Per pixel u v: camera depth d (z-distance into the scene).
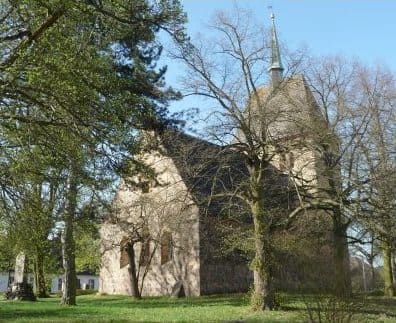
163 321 19.83
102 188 17.08
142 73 23.56
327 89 26.95
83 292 54.25
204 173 27.00
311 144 25.36
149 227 35.38
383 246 29.44
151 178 19.97
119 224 33.09
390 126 26.61
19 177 15.61
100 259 42.94
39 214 16.66
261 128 24.33
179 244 38.81
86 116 15.26
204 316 22.14
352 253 32.81
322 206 26.59
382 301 28.77
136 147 16.73
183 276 38.56
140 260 39.56
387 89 27.89
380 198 25.36
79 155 15.72
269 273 24.95
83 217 20.45
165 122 24.97
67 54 14.23
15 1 14.02
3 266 40.16
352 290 12.74
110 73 15.87
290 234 26.91
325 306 12.10
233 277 40.31
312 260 20.80
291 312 22.97
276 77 25.05
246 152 25.55
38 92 14.45
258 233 25.27
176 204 26.80
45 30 13.93
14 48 14.58
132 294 37.53
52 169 16.25
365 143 26.27
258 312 23.53
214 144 25.20
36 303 31.30
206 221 28.59
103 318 21.22
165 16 16.09
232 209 27.80
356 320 12.62
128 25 16.09
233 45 24.80
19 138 14.96
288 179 26.55
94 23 15.23
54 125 15.16
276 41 25.55
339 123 26.12
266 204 27.14
